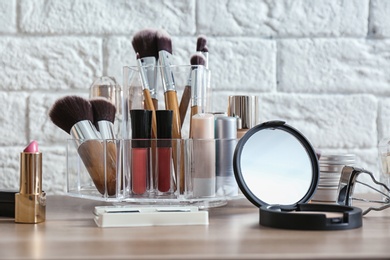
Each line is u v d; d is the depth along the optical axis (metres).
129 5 1.14
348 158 0.96
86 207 0.93
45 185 1.12
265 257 0.56
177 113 0.88
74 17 1.12
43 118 1.12
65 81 1.12
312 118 1.17
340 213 0.77
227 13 1.15
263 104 1.16
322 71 1.17
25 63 1.11
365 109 1.18
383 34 1.19
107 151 0.84
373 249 0.60
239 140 0.83
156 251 0.59
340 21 1.18
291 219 0.72
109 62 1.13
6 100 1.11
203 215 0.76
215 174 0.85
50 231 0.71
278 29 1.16
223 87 1.15
